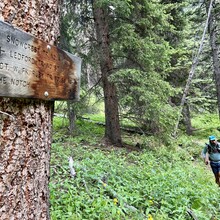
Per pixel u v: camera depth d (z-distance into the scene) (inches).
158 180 234.4
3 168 61.9
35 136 70.6
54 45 77.5
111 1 311.6
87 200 156.7
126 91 388.8
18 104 65.2
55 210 135.2
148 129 431.2
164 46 374.0
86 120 585.0
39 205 72.8
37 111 71.2
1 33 56.2
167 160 346.3
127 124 548.4
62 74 80.0
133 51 378.0
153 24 399.5
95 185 188.2
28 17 67.7
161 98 368.8
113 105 396.8
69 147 315.9
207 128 693.9
